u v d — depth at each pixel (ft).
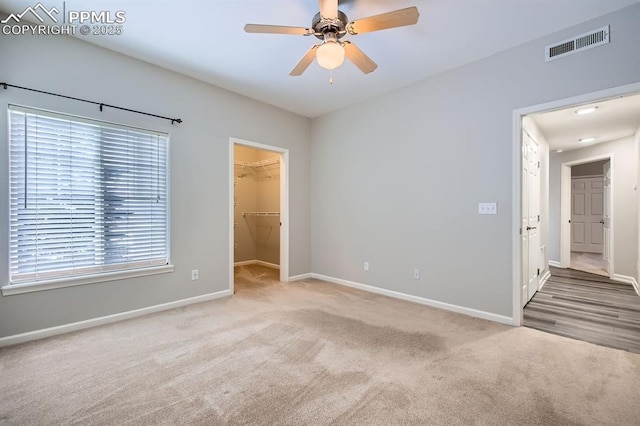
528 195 11.23
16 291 7.72
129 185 9.75
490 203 9.48
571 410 5.20
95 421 4.91
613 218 15.40
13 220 7.79
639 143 13.24
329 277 14.71
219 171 11.94
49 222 8.32
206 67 10.35
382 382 6.01
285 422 4.89
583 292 12.91
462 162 10.11
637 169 13.67
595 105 10.84
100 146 9.15
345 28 6.59
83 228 8.87
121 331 8.53
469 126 9.93
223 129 12.07
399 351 7.32
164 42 8.82
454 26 7.93
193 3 7.09
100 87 9.07
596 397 5.56
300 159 15.20
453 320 9.45
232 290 12.29
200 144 11.39
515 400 5.46
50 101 8.23
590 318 9.68
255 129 13.17
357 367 6.57
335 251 14.44
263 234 19.54
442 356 7.08
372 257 12.85
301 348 7.48
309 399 5.48
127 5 7.15
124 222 9.65
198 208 11.34
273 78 11.16
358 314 9.97
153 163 10.27
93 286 8.98
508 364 6.72
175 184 10.72
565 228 18.39
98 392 5.68
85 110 8.80
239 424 4.85
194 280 11.21
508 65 9.06
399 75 10.84
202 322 9.23
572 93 7.93
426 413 5.11
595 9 7.25
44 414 5.07
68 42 8.50
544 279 14.82
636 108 11.03
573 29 7.91
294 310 10.36
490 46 8.94
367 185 13.07
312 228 15.64
